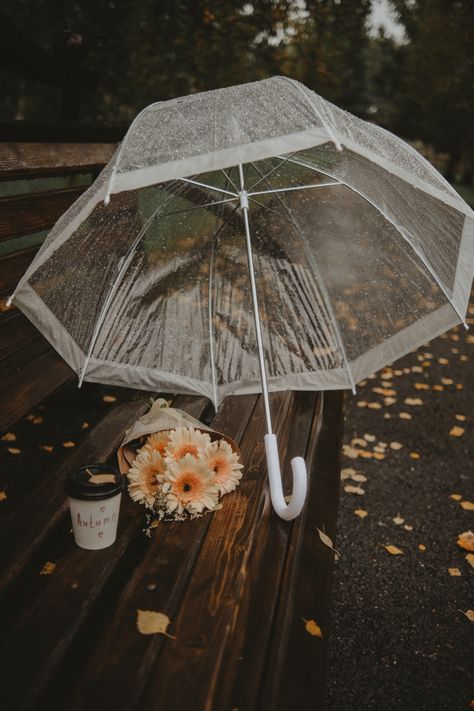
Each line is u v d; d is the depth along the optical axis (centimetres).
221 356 248
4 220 297
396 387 501
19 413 229
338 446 252
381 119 2197
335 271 241
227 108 169
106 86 866
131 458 198
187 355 243
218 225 237
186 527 179
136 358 235
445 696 215
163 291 233
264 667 138
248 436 241
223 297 245
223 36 859
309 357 248
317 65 998
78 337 219
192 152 154
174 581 155
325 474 226
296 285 244
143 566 160
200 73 884
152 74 871
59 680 133
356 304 241
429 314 232
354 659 228
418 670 225
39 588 157
